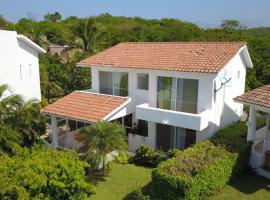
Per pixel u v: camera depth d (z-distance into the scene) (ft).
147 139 71.41
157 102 70.28
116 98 72.28
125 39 178.91
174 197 43.21
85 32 139.13
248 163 57.26
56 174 43.50
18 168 42.93
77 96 77.46
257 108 54.54
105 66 75.77
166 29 194.29
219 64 62.03
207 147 54.19
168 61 69.41
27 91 78.48
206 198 46.88
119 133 56.59
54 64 115.14
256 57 118.73
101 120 60.64
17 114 61.36
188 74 63.77
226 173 50.16
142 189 51.42
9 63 72.54
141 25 213.46
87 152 55.62
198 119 60.13
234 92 71.97
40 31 214.07
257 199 47.44
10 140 56.95
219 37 158.10
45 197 42.55
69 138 73.87
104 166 56.39
